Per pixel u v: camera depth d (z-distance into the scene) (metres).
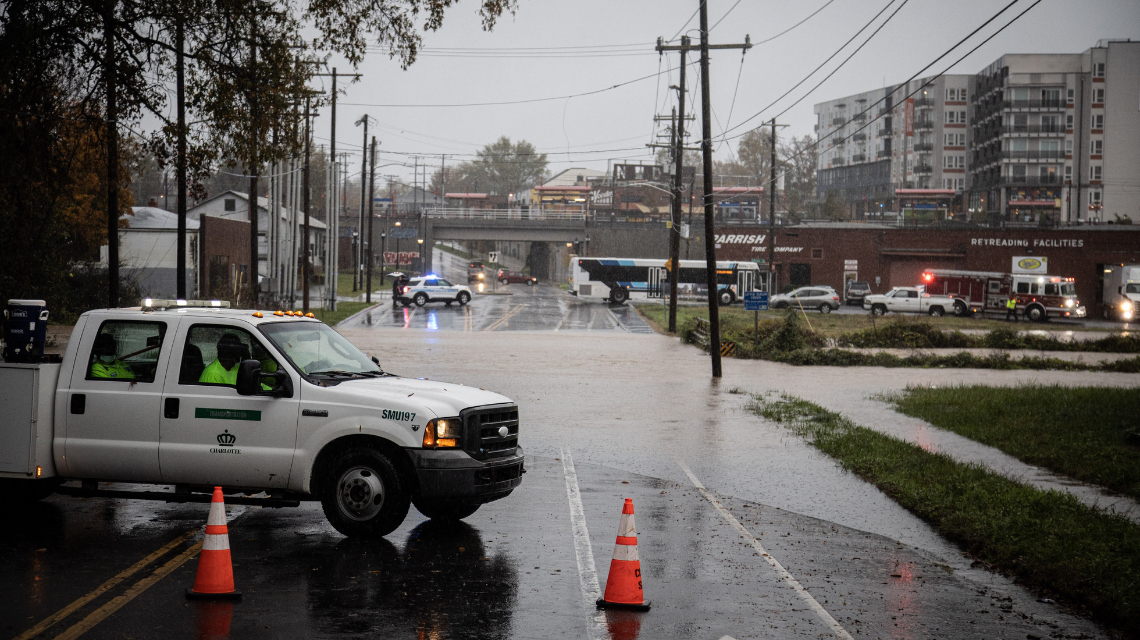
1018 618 6.88
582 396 22.22
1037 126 112.25
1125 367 31.72
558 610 6.73
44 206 23.45
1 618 6.26
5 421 8.79
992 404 20.17
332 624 6.28
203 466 8.67
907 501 10.94
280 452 8.54
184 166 18.28
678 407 20.36
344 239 112.12
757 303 35.97
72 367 8.96
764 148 171.12
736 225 81.75
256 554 8.08
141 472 8.80
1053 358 34.06
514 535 9.02
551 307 64.25
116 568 7.57
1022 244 78.31
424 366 28.12
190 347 8.88
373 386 8.80
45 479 9.05
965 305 63.81
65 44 17.61
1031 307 60.53
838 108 156.75
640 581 6.92
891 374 29.44
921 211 103.06
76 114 18.58
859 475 12.88
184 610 6.52
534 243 123.75
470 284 96.44
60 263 33.31
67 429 8.87
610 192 115.00
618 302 70.69
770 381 26.75
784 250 81.06
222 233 60.28
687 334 41.25
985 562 8.55
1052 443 15.08
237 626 6.20
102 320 9.05
